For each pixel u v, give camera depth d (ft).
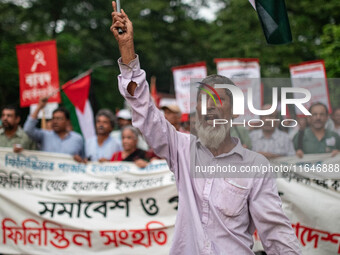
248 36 65.82
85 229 18.07
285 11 11.93
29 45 24.22
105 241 18.03
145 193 18.06
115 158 20.34
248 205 9.51
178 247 9.41
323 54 34.40
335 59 33.53
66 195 18.38
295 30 59.77
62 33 80.23
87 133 24.79
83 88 24.86
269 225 9.40
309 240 16.19
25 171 18.65
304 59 62.39
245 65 25.23
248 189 9.35
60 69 75.15
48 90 24.21
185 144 9.70
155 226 17.83
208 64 98.78
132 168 18.35
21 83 24.29
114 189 18.25
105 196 18.22
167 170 18.13
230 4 70.28
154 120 9.45
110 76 81.05
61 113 21.18
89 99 25.11
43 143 21.31
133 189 18.13
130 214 18.07
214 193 9.35
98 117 21.74
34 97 24.26
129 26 9.37
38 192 18.53
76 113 24.79
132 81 9.32
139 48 92.94
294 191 15.97
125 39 9.32
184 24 100.58
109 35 89.92
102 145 21.76
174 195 17.94
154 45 95.14
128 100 9.34
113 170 18.45
